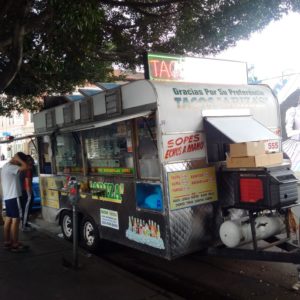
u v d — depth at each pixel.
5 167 6.77
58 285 5.11
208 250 5.49
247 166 4.98
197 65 5.95
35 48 8.28
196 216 5.45
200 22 8.73
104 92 6.31
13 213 6.69
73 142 7.53
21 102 14.27
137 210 5.80
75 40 6.84
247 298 4.99
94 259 6.15
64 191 7.74
